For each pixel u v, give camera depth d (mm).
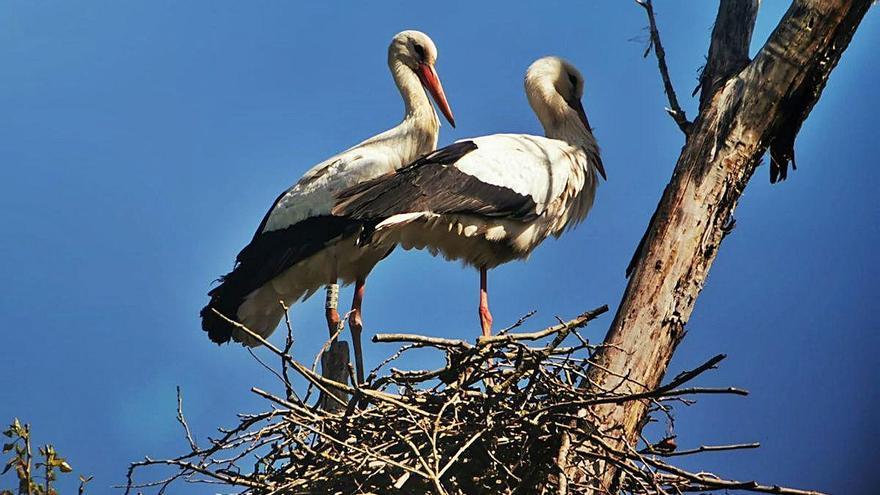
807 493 9266
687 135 11828
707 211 11352
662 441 10336
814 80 11492
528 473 9906
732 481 9461
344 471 9844
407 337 10047
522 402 9992
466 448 9617
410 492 10016
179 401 10320
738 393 9148
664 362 11031
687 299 11164
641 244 11508
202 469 10234
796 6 11562
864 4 11391
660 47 12305
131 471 10172
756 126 11516
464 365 10172
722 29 12016
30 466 10281
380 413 10172
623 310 11125
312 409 10375
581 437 9852
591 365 10469
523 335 10047
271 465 10391
